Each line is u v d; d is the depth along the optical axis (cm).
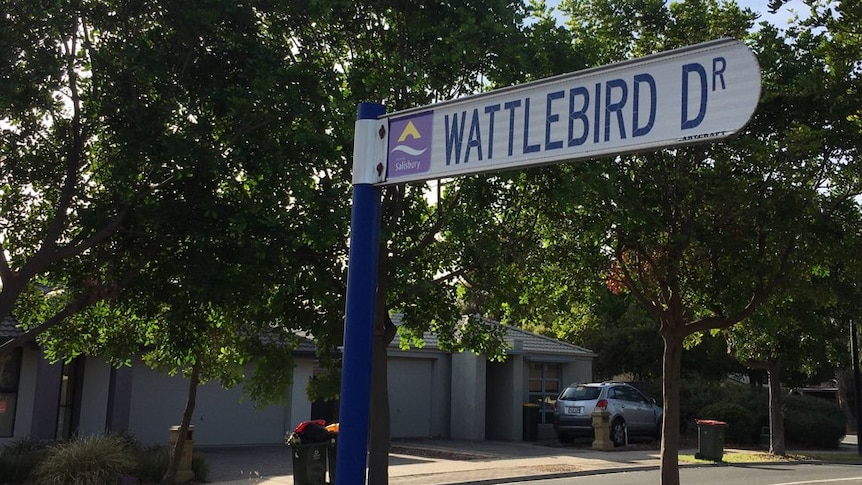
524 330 2852
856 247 1016
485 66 905
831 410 2792
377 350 916
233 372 1269
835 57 912
